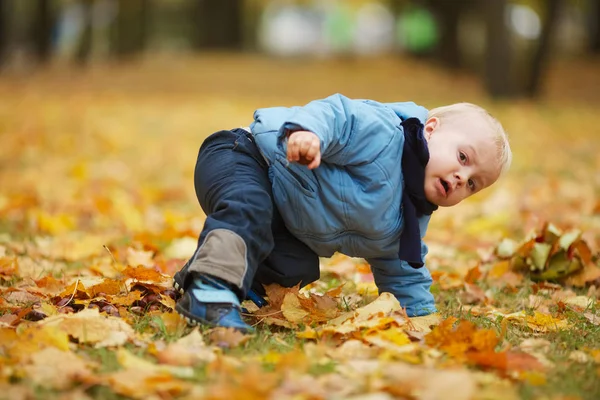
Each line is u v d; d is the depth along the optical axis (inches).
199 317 185.6
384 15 2962.6
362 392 149.9
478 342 177.8
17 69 1590.8
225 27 2129.7
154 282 222.1
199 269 186.1
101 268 258.7
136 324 193.5
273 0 3134.8
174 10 2837.1
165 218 356.2
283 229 207.2
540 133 772.6
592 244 305.4
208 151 206.8
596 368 173.0
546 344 187.9
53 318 183.8
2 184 452.1
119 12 1893.5
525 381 161.9
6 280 243.6
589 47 2101.4
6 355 164.9
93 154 600.1
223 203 191.5
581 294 266.2
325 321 204.2
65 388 149.3
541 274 274.7
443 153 195.5
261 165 201.6
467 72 1736.0
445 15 1760.6
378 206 194.2
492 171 197.6
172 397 147.4
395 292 219.0
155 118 879.7
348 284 261.0
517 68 1285.7
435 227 380.2
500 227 371.6
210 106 1040.8
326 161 194.9
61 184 455.5
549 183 478.6
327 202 195.9
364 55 2199.8
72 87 1284.4
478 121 199.0
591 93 1385.3
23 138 639.1
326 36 2933.1
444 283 265.6
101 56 1916.8
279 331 199.0
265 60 1867.6
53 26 1959.9
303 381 149.9
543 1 1339.8
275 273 208.2
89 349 173.5
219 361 158.4
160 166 561.9
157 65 1697.8
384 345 177.5
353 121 192.4
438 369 162.6
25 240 307.4
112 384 149.4
